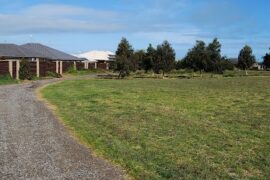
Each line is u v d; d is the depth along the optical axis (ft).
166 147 45.42
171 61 264.52
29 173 34.94
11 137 49.88
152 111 76.59
